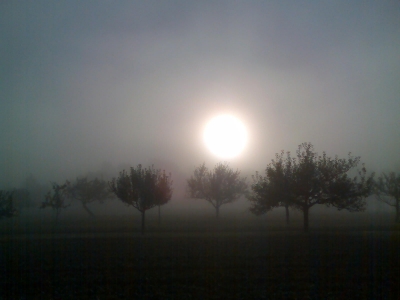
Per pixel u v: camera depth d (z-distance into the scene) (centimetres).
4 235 3912
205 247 2872
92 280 1888
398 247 2817
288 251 2661
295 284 1775
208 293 1650
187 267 2158
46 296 1634
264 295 1608
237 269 2097
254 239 3316
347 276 1917
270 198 4144
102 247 2916
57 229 4588
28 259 2447
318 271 2034
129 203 4306
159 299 1576
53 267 2194
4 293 1681
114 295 1639
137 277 1936
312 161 4059
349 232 3891
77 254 2612
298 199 4106
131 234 3884
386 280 1836
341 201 3994
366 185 4019
